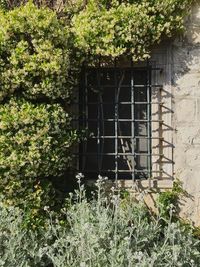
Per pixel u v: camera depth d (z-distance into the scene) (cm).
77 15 574
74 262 446
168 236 468
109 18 554
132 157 591
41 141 522
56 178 570
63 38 535
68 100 565
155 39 564
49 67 520
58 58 523
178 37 586
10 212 492
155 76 590
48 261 488
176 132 586
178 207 580
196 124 584
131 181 584
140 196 551
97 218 479
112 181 584
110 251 442
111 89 601
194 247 503
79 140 566
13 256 448
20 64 524
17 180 526
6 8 586
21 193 532
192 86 585
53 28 527
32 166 522
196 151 583
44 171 531
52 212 511
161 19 562
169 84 587
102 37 555
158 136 588
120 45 556
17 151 519
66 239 468
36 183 538
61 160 536
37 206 536
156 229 500
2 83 526
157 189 582
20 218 491
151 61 589
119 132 597
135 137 592
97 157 595
